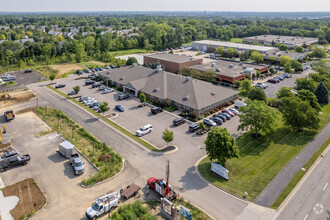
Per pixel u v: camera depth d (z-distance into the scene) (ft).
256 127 183.42
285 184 140.87
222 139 145.48
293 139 192.44
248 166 157.38
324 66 359.05
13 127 205.05
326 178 146.92
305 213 120.47
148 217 109.50
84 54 512.22
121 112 240.12
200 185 139.44
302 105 195.83
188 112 236.63
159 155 168.45
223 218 116.88
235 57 542.98
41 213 118.01
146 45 634.84
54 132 197.88
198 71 351.25
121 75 324.60
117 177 145.07
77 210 120.47
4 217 114.52
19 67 413.80
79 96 281.95
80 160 151.12
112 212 120.57
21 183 137.80
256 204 125.90
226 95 262.47
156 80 288.30
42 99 270.87
